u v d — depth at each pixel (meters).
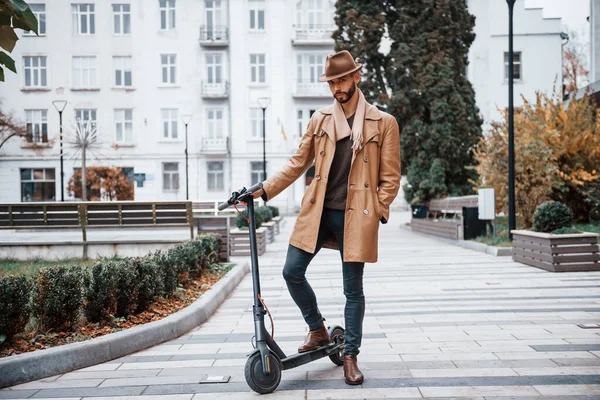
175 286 5.75
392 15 21.06
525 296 6.10
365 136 3.26
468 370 3.36
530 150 12.91
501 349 3.84
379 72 20.89
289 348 4.04
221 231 9.63
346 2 20.95
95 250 10.80
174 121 33.88
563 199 14.27
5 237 13.65
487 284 7.10
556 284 6.91
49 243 10.77
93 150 33.09
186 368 3.61
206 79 33.84
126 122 33.94
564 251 8.14
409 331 4.52
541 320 4.79
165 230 14.89
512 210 11.61
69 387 3.24
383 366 3.51
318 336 3.39
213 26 33.91
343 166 3.29
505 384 3.06
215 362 3.75
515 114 14.00
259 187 3.25
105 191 28.98
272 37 33.78
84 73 33.88
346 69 3.18
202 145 33.59
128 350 4.03
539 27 30.39
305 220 3.27
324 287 7.34
